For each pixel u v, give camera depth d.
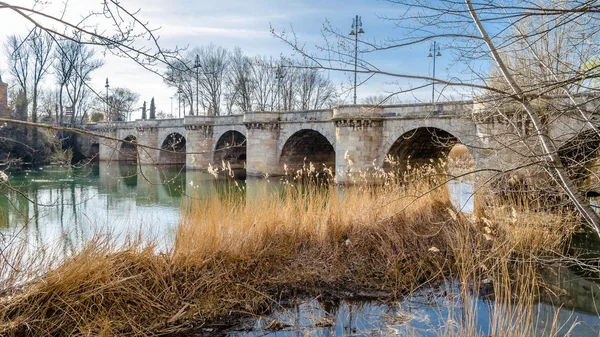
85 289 8.20
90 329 7.34
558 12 4.33
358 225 12.57
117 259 9.16
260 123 44.22
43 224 17.88
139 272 9.20
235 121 51.72
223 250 10.62
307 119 41.34
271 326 8.32
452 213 9.77
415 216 13.35
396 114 33.16
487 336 7.49
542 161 5.58
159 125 63.28
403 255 11.55
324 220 12.48
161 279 9.19
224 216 11.43
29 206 23.48
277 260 11.07
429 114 9.05
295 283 10.24
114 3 4.25
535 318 8.75
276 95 68.56
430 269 10.88
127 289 8.51
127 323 7.96
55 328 7.39
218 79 63.16
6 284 7.89
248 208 12.12
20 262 8.31
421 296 9.80
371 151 34.19
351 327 8.29
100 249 9.18
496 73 8.97
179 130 59.78
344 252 11.73
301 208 12.83
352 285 10.25
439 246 12.28
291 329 8.26
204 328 8.20
